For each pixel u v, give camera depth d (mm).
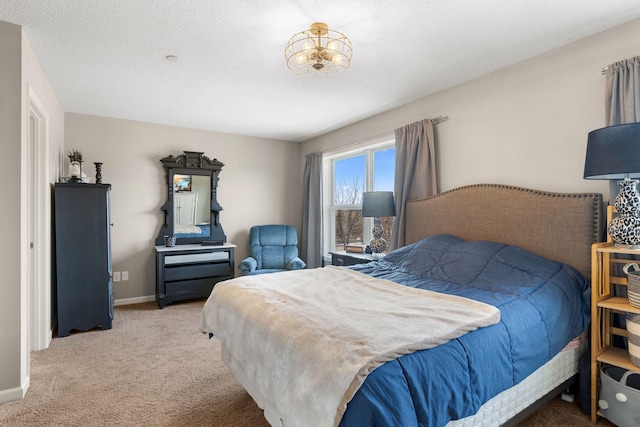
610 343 2123
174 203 4578
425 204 3295
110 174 4227
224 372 2525
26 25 2154
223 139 4957
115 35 2289
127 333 3316
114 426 1878
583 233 2260
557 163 2482
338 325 1438
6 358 2107
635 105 2051
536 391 1758
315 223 5012
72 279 3256
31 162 2877
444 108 3271
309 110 3906
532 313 1775
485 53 2547
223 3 1944
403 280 2396
